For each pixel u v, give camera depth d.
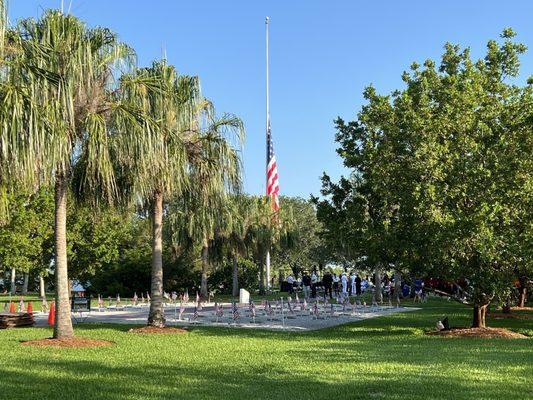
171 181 15.98
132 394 7.98
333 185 19.30
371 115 17.97
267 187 44.12
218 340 15.08
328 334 16.97
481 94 17.44
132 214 18.47
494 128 17.12
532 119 16.62
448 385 8.30
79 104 13.73
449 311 27.27
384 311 27.34
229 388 8.34
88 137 13.51
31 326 20.12
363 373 9.44
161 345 13.88
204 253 43.66
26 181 11.34
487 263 15.66
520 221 15.76
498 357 11.14
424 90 18.02
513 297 18.50
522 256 15.16
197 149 18.19
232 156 18.34
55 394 8.00
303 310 27.14
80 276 43.16
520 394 7.68
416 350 12.41
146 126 13.73
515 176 15.70
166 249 49.00
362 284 51.12
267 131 44.06
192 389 8.30
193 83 17.92
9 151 11.00
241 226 44.56
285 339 15.37
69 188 16.17
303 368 10.05
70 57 12.70
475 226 14.82
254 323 21.14
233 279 47.97
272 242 47.16
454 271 15.93
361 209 18.09
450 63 20.41
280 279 66.56
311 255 75.69
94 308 31.50
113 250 40.56
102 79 14.27
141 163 13.70
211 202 18.81
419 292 36.94
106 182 14.55
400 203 16.62
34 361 11.08
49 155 11.57
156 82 15.34
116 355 12.05
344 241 18.88
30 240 33.75
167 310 28.88
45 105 11.82
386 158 17.22
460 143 16.45
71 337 14.55
